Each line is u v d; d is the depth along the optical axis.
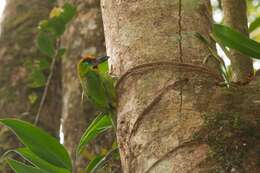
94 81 5.84
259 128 4.57
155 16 5.25
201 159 4.45
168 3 5.29
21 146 11.30
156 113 4.81
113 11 5.54
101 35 11.07
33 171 6.09
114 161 7.61
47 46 10.11
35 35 12.90
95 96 5.84
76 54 11.12
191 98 4.80
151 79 4.99
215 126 4.59
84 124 10.25
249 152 4.45
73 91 10.80
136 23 5.29
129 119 4.98
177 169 4.47
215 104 4.75
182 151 4.53
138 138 4.82
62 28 10.00
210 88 4.89
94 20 11.27
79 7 11.59
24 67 12.35
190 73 4.97
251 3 13.10
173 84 4.90
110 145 9.30
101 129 6.33
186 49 5.09
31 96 11.86
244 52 5.29
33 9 13.49
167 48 5.09
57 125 12.07
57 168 6.19
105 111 5.92
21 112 11.84
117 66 5.32
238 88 4.91
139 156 4.74
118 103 5.25
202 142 4.53
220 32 5.23
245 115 4.65
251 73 5.79
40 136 5.91
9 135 11.34
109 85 5.54
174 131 4.65
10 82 12.21
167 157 4.56
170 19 5.23
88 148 9.45
